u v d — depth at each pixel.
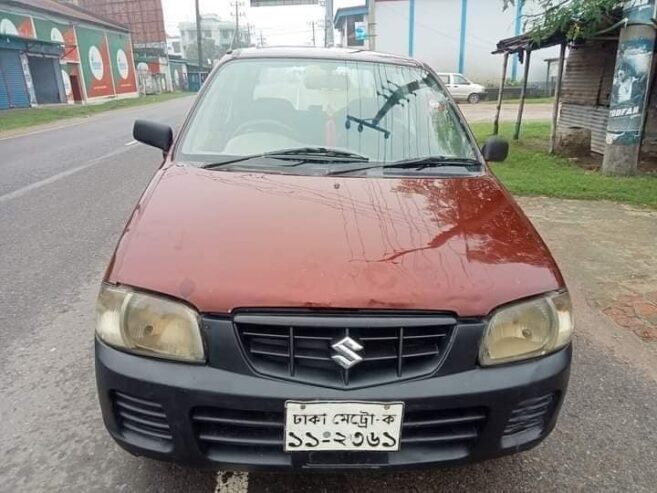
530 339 1.72
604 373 2.82
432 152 2.64
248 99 2.80
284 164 2.45
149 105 24.95
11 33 21.98
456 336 1.62
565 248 4.70
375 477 2.05
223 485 1.99
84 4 45.25
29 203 6.00
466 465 1.73
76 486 1.97
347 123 2.72
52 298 3.54
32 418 2.35
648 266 4.30
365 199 2.12
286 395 1.55
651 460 2.20
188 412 1.59
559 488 2.03
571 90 10.81
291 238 1.80
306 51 3.13
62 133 13.26
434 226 1.95
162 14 44.59
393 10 30.62
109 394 1.68
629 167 7.46
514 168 8.17
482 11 30.12
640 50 7.02
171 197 2.08
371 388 1.57
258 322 1.57
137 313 1.64
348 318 1.57
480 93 24.95
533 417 1.78
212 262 1.69
